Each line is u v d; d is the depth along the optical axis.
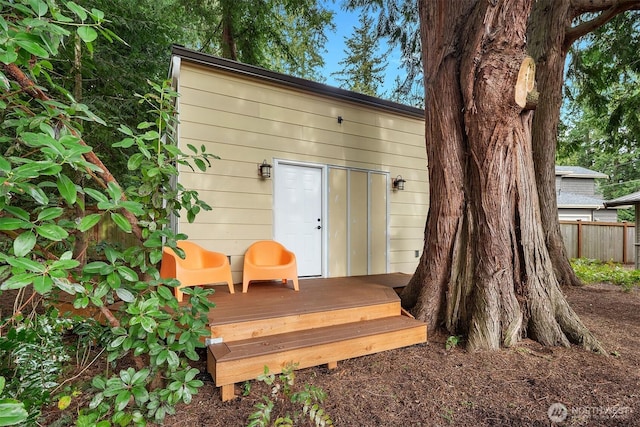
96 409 1.70
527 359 2.70
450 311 3.24
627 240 10.87
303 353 2.47
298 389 2.25
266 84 4.69
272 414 1.97
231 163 4.39
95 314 2.51
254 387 2.28
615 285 5.88
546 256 3.19
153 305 1.57
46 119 1.39
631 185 19.72
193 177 4.12
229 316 2.69
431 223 3.47
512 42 2.82
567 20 5.17
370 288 4.09
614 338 3.13
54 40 1.31
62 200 1.81
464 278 3.21
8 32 1.12
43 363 1.88
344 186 5.44
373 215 5.75
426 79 3.56
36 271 1.13
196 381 1.81
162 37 6.83
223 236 4.32
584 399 2.12
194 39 10.47
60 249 1.76
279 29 10.15
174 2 8.67
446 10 3.29
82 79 4.64
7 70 1.35
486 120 2.97
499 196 3.03
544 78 5.46
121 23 5.71
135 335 1.67
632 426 1.86
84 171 1.46
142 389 1.61
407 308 3.68
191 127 4.10
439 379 2.42
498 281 3.03
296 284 3.96
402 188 6.00
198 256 3.88
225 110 4.36
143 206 1.77
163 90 1.99
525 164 3.11
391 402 2.12
